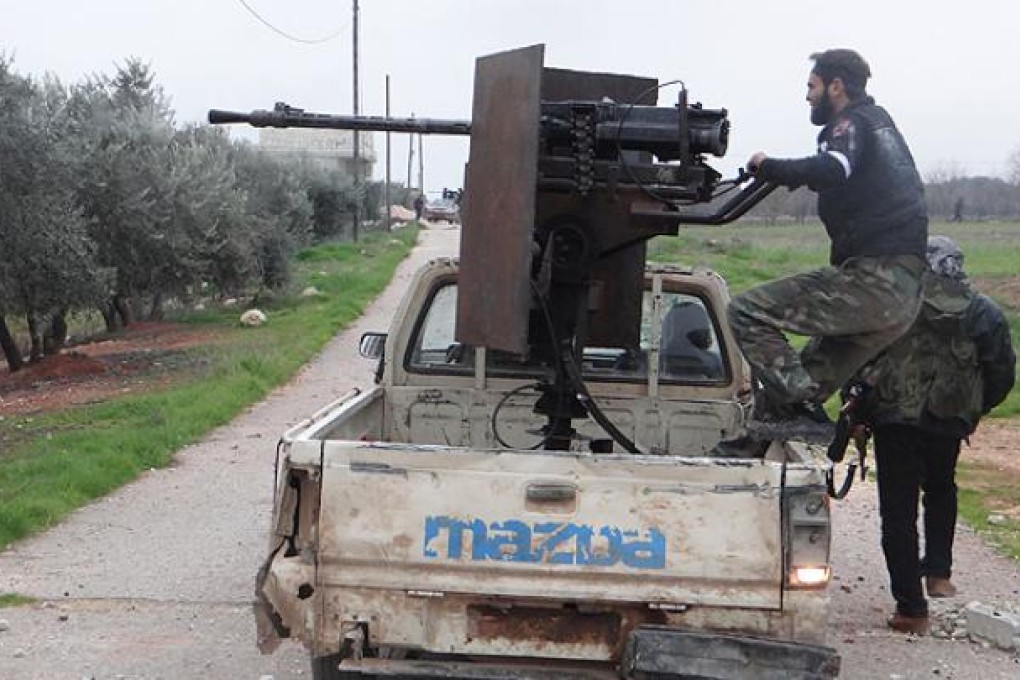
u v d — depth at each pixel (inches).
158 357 859.4
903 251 198.1
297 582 188.5
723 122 210.8
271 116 227.9
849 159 194.5
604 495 185.5
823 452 204.8
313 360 810.2
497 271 199.6
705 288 269.3
